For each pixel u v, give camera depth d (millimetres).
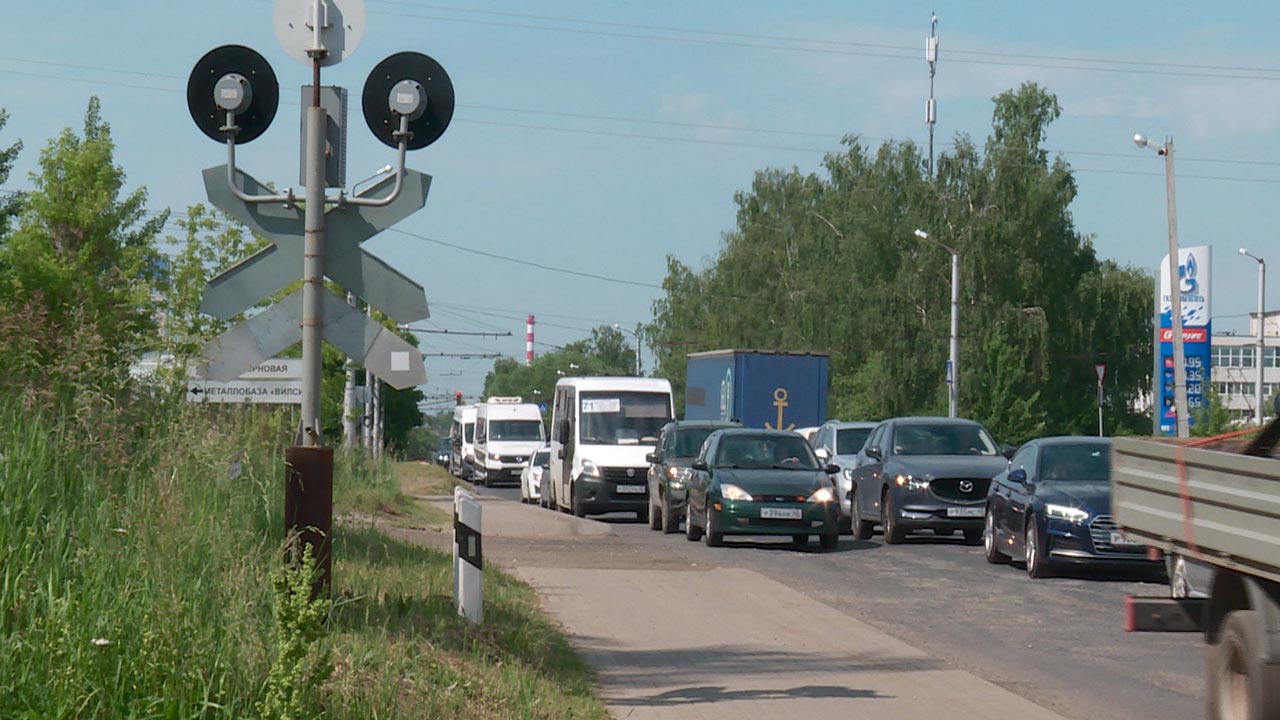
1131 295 112562
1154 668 18094
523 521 45125
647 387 54312
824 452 42375
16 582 10875
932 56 111688
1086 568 31297
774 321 124438
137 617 10734
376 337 14367
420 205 14523
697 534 39812
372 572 19625
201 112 14367
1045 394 110188
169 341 17156
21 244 44031
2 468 12750
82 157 46000
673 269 153250
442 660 14016
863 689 15578
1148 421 116438
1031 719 14070
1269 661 11648
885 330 107812
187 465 14656
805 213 126938
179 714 9875
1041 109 111938
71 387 15008
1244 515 11648
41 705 9664
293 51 14312
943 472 38500
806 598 24109
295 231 14477
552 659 16391
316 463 14172
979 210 109750
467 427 120250
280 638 10141
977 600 25453
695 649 18328
